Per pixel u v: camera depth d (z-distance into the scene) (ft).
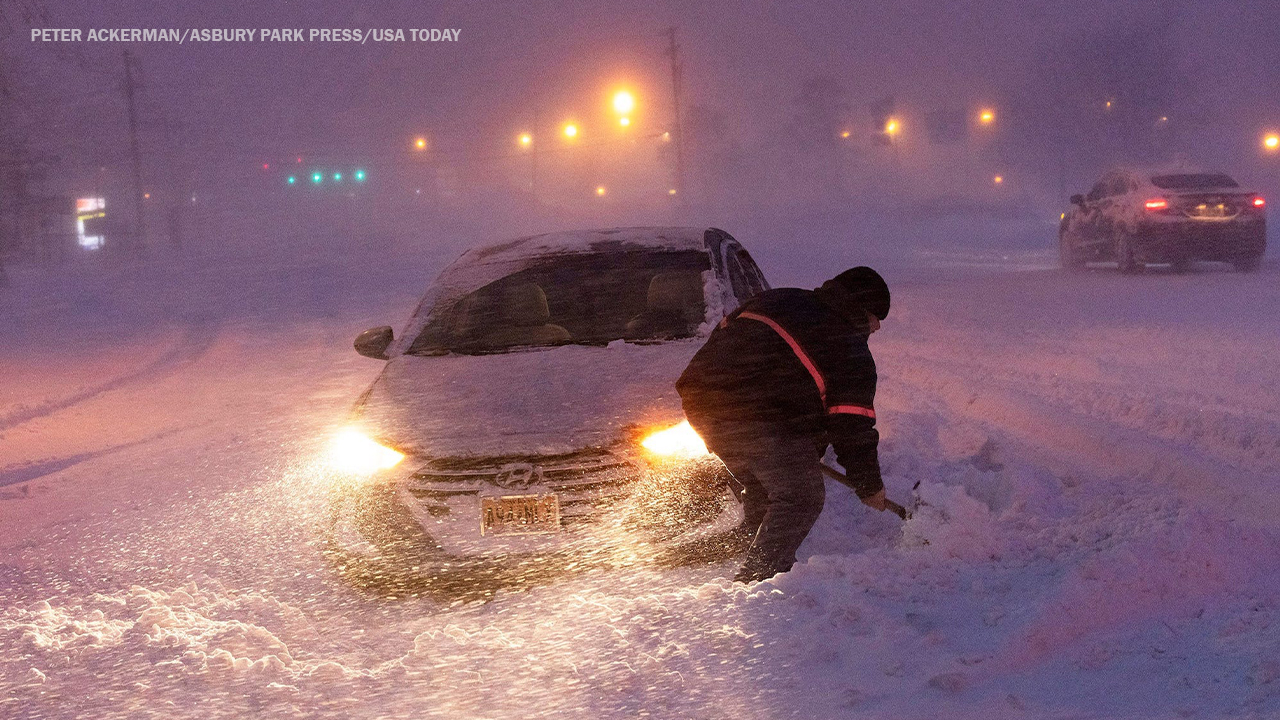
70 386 37.32
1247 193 56.03
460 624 11.94
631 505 13.07
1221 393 22.38
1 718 8.84
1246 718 7.78
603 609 10.67
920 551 12.06
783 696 8.68
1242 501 14.46
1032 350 31.27
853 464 12.84
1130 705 8.34
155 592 12.69
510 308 17.40
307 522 17.06
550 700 8.79
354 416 14.71
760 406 12.84
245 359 44.19
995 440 19.42
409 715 8.64
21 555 16.16
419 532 13.05
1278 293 43.34
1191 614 10.43
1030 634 9.55
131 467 23.27
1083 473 17.16
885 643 9.55
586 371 15.07
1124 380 24.82
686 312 17.01
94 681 9.46
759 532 12.95
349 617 12.53
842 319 12.87
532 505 12.94
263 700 8.97
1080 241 66.80
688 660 9.40
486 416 14.06
